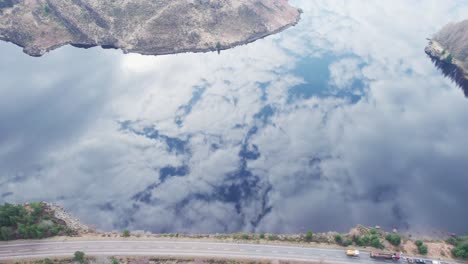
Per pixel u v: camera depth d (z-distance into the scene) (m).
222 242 183.00
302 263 171.25
